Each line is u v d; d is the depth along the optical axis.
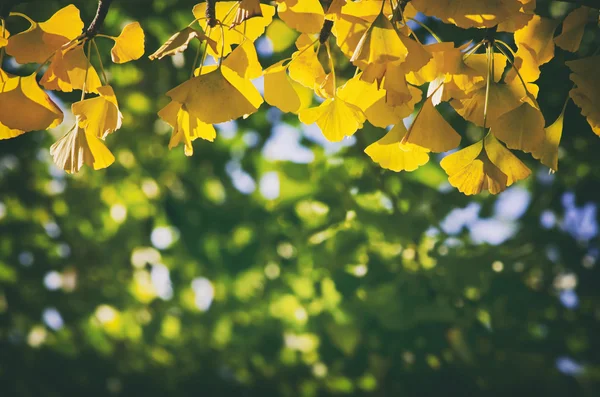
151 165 4.89
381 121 1.23
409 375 3.85
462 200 3.25
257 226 4.63
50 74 1.25
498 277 3.39
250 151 4.68
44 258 4.90
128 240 4.97
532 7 1.25
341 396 4.33
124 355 4.87
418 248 3.23
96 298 4.88
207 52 1.24
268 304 4.67
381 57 1.16
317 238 3.25
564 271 3.59
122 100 4.28
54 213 4.96
